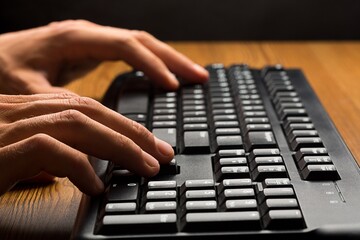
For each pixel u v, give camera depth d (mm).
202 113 497
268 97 533
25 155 387
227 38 983
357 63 692
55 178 446
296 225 350
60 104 431
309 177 396
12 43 598
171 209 363
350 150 470
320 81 637
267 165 406
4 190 393
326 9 958
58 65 602
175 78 564
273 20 969
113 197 376
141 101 523
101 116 427
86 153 410
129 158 403
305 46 764
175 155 437
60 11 976
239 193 373
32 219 395
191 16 971
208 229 352
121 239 349
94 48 598
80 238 352
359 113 556
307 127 462
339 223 350
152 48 595
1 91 562
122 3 966
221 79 579
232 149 437
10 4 972
